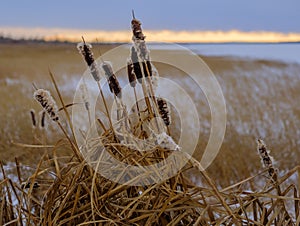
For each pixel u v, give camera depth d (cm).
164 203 50
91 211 52
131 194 54
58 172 55
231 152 273
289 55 1490
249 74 707
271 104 414
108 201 52
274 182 56
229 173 260
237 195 55
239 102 420
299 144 294
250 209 60
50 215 52
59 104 357
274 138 308
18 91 471
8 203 64
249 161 274
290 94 481
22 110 330
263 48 1970
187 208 51
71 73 649
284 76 678
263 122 342
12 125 297
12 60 871
